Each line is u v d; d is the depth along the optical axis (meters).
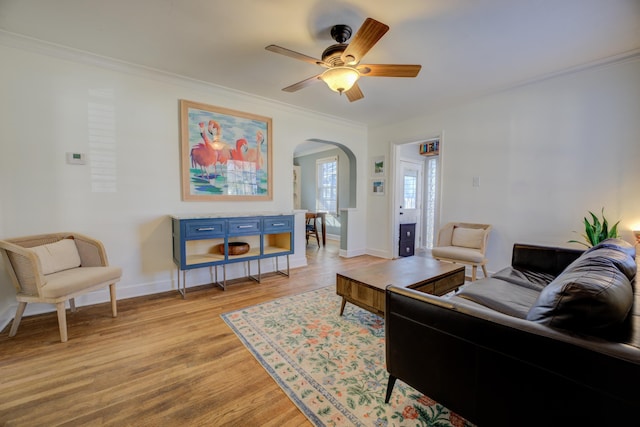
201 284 3.31
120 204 2.79
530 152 3.15
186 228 2.82
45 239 2.31
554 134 2.98
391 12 1.90
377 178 4.99
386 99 3.60
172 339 2.05
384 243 4.92
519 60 2.59
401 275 2.36
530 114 3.13
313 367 1.73
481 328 1.05
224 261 3.09
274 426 1.29
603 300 0.88
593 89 2.74
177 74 2.93
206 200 3.29
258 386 1.56
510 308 1.62
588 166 2.79
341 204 6.66
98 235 2.69
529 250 2.44
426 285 2.23
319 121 4.36
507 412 1.00
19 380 1.59
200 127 3.21
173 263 3.13
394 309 1.36
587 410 0.83
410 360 1.31
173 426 1.29
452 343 1.14
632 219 2.57
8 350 1.88
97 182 2.67
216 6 1.85
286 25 2.06
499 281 2.09
